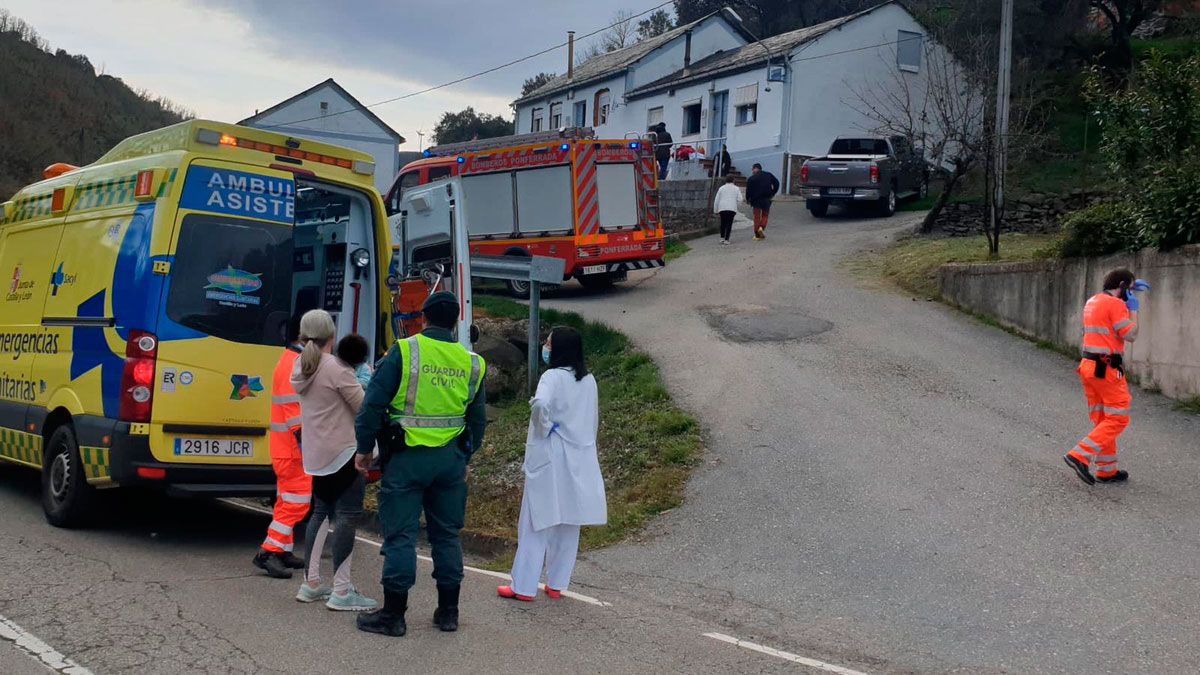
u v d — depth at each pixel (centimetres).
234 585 653
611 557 783
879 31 3002
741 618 641
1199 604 634
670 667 536
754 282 1792
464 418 577
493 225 1908
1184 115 1173
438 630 577
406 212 1060
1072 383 1185
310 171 821
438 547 575
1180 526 768
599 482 667
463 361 569
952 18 2905
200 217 751
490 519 925
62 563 685
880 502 849
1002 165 1612
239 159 778
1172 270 1105
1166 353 1117
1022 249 1680
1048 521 792
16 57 4959
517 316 1599
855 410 1096
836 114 2978
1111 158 1250
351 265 877
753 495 884
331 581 675
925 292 1630
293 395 682
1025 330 1379
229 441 754
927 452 965
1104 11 2845
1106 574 689
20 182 3847
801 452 978
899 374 1225
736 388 1181
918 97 3034
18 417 850
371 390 545
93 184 833
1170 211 1111
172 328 734
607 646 567
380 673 502
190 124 754
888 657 570
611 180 1845
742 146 3089
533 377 1275
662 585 714
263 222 781
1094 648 577
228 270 761
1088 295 1254
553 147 1812
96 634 539
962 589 677
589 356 1426
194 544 777
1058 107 2755
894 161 2512
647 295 1783
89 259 796
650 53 3581
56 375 802
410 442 552
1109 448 864
